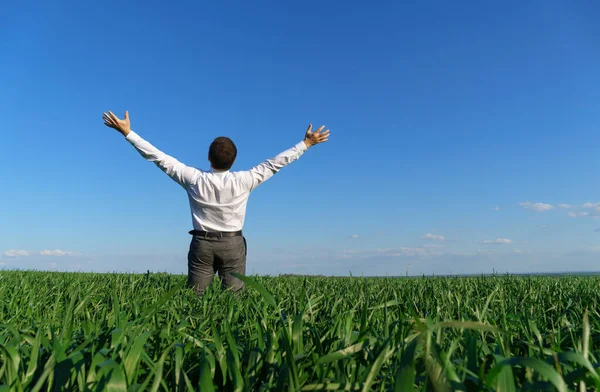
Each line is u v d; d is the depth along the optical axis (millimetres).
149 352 2084
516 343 2197
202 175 5383
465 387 1253
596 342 2385
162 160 5434
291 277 8219
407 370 1156
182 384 1570
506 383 1254
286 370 1504
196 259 5445
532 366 1120
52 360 1564
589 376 1264
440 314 3328
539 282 6242
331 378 1578
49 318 3262
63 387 1515
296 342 1816
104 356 1615
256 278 7066
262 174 5520
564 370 1636
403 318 1981
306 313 3053
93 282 6125
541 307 3973
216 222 5398
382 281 7012
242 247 5586
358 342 1895
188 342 2146
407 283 6250
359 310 3494
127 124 5344
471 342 1532
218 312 3445
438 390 1178
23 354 1946
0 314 3576
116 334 1770
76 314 3428
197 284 5484
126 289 5539
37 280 6875
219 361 1734
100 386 1350
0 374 1586
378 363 1401
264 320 2562
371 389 1605
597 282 6242
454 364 1574
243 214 5547
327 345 1995
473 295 5242
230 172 5496
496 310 3699
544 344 2389
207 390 1398
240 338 2453
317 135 5621
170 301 3658
